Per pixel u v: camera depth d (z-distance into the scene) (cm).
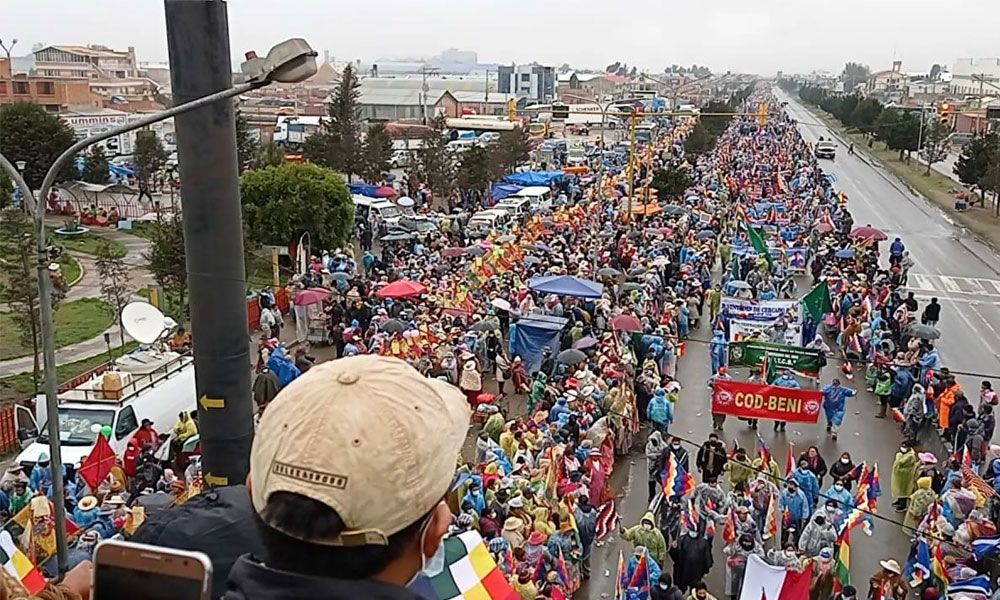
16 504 1573
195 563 199
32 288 2470
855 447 2330
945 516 1620
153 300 3170
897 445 2347
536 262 3488
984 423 2120
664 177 5822
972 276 4450
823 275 3544
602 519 1764
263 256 4000
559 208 5191
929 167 9475
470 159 6397
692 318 3316
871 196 7681
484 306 2948
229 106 894
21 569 709
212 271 914
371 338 2558
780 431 2403
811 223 4856
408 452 199
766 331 2703
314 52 809
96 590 201
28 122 5703
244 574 195
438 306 2836
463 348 2462
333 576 194
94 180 6069
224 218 908
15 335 3055
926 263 4781
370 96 14000
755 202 5659
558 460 1700
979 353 3155
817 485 1755
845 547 1499
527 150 7944
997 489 1748
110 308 3400
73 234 4919
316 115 12612
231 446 959
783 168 7906
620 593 1421
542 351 2570
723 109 15412
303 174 3897
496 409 2170
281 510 192
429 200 6106
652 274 3262
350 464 193
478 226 4772
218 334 929
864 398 2677
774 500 1680
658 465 1916
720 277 4084
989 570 1439
